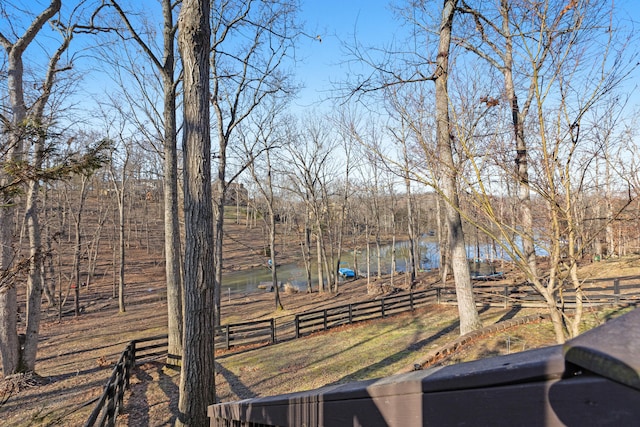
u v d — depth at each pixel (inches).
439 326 454.0
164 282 1111.6
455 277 367.9
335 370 340.5
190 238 207.9
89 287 1032.8
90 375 394.0
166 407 289.7
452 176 194.5
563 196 163.8
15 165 166.4
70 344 557.0
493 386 28.6
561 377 24.3
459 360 286.4
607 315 341.7
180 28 213.3
